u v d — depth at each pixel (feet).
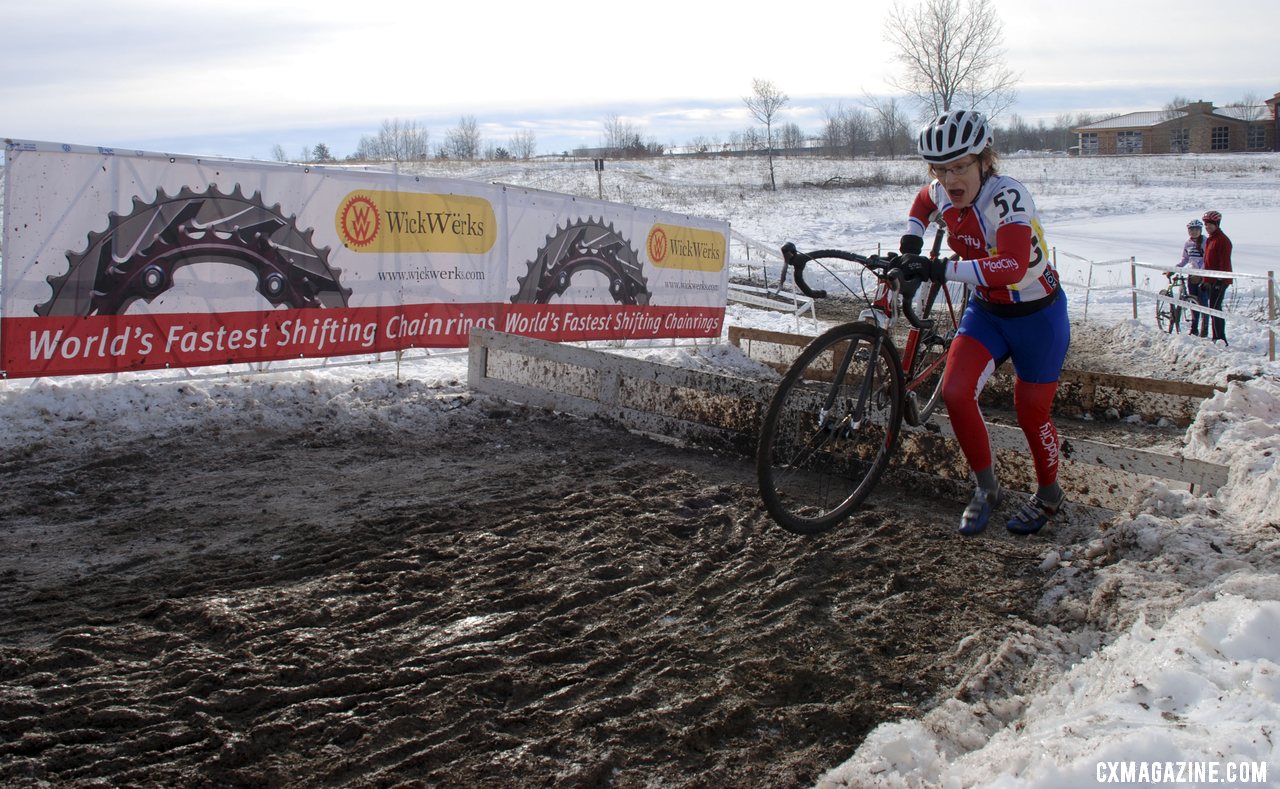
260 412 19.66
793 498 15.25
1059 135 325.42
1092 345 40.52
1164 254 72.54
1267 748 6.00
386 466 17.13
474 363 22.45
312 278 22.72
